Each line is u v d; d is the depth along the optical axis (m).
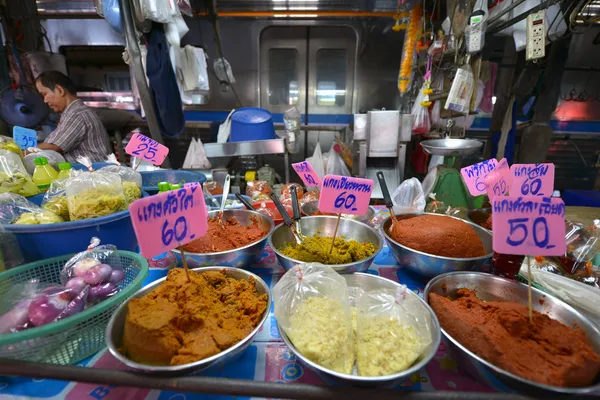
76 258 0.71
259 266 0.93
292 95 3.24
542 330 0.53
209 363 0.47
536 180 0.79
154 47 1.81
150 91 1.90
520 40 1.76
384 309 0.56
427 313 0.56
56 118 3.06
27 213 0.81
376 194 1.98
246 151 1.73
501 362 0.49
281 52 3.11
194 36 3.03
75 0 2.79
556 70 2.15
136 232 0.55
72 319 0.52
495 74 2.76
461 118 2.46
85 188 0.83
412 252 0.78
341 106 3.26
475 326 0.54
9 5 2.74
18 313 0.56
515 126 2.46
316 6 2.88
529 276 0.56
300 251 0.82
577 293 0.68
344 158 2.61
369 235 0.96
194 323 0.53
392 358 0.50
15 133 1.30
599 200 1.74
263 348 0.61
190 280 0.61
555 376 0.45
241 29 3.01
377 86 3.16
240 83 3.19
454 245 0.80
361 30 2.99
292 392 0.45
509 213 0.57
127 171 1.11
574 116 3.09
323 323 0.53
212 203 1.28
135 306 0.54
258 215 1.02
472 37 1.54
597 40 2.52
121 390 0.52
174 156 3.40
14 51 2.80
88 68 3.06
